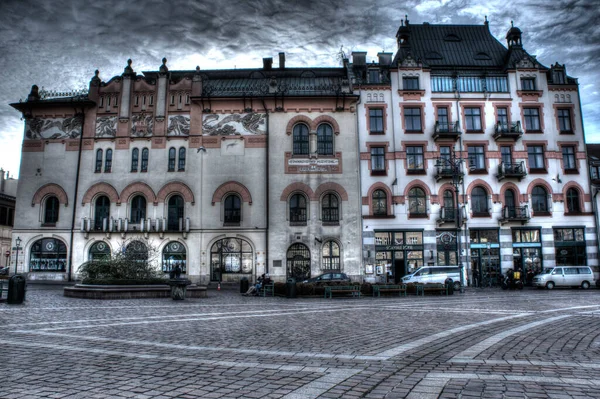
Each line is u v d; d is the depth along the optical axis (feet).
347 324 44.50
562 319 47.88
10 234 180.04
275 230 120.26
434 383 21.17
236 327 41.65
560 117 131.75
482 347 31.07
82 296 73.92
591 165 139.74
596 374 23.17
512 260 123.75
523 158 128.06
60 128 126.52
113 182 123.44
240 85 132.57
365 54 140.87
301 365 25.09
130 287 76.48
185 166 123.44
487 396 18.99
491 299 79.05
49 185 123.85
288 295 84.53
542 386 20.70
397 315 53.26
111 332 37.60
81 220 121.90
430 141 126.72
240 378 21.98
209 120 125.59
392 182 123.95
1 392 19.16
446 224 123.24
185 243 120.47
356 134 125.70
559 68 134.00
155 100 126.52
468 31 146.72
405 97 128.47
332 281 93.81
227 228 120.47
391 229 121.70
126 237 120.88
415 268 121.29
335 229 120.78
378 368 24.41
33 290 90.43
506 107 129.90
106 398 18.42
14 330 38.04
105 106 127.13
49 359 26.27
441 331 39.17
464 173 126.00
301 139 125.59
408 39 140.67
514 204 126.41
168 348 30.25
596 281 115.75
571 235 126.00
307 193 122.31
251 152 123.95
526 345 31.96
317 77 137.18
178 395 18.94
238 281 118.83
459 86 130.11
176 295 75.05
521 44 138.00
